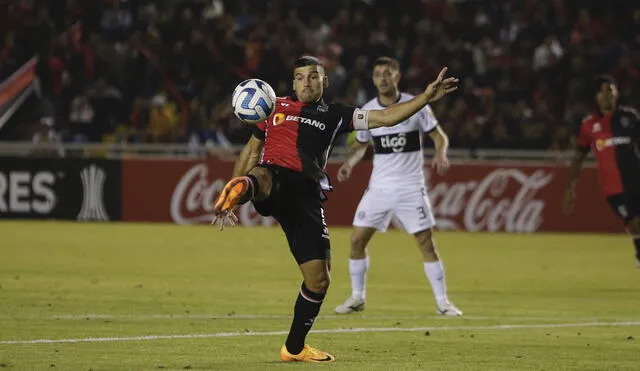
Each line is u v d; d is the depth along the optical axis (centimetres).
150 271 5428
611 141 5250
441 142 4259
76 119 9381
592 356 3055
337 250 6638
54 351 2962
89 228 7800
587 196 8062
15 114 9656
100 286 4738
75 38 10244
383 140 4191
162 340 3219
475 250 6838
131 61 9819
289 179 2794
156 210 8331
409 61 9731
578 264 6166
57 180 8350
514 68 9619
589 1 10500
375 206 4150
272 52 9644
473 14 10675
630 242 7488
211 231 7781
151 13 10462
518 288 5062
